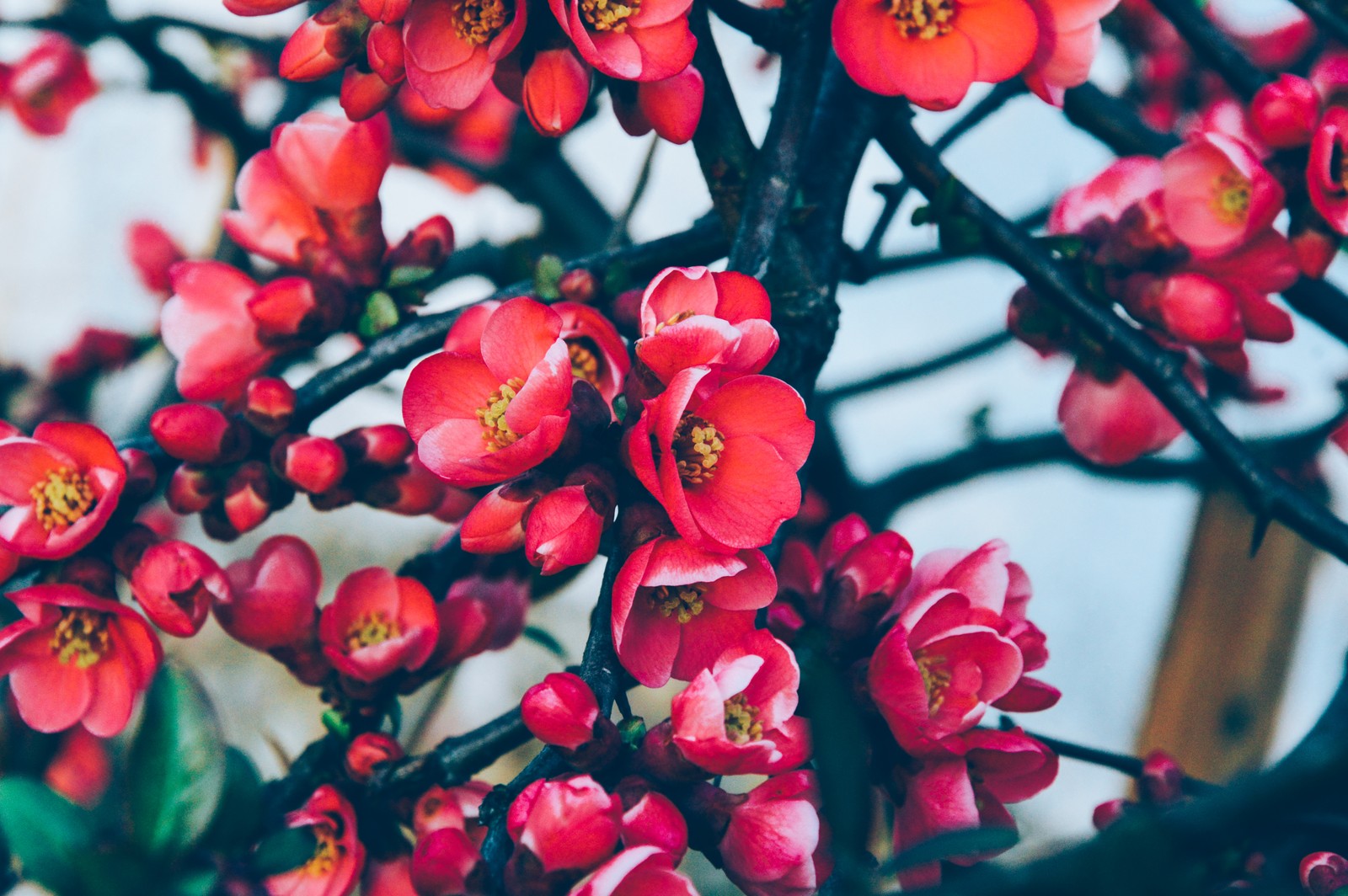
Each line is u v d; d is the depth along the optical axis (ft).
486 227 3.88
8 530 2.11
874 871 1.83
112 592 2.14
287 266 2.29
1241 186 2.30
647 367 1.95
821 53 2.19
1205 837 1.74
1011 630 2.11
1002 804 2.09
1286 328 2.31
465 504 2.34
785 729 1.94
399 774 2.18
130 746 1.79
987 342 4.18
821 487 3.84
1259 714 5.11
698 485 1.94
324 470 2.17
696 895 1.84
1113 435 2.43
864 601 2.08
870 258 2.42
